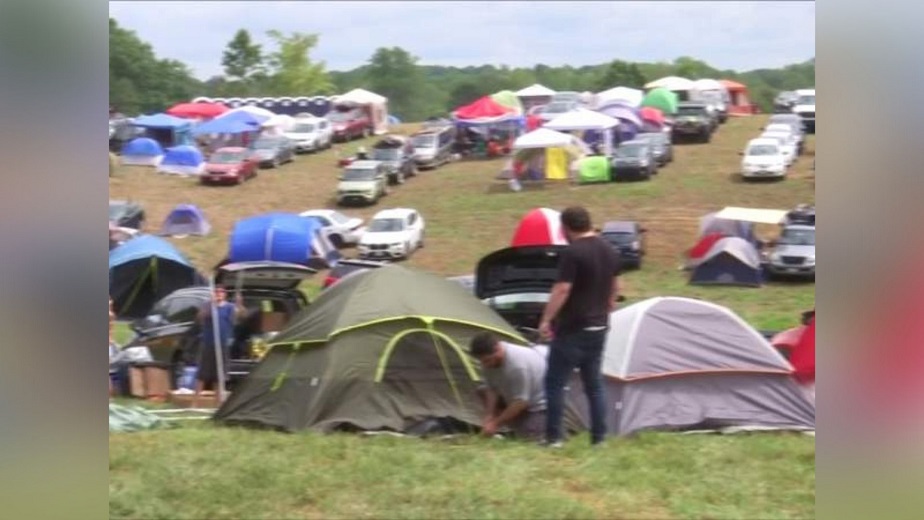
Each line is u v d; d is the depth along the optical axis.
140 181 42.94
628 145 41.62
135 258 23.58
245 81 82.12
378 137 52.38
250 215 39.09
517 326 14.56
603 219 35.88
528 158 40.97
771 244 29.62
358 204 39.81
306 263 26.52
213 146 48.16
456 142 47.47
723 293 26.50
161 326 16.11
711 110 49.34
